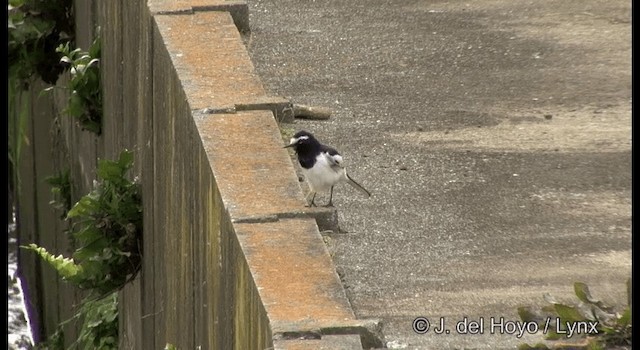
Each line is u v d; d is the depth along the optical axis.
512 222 12.25
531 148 13.80
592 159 13.48
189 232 13.36
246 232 10.89
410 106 14.94
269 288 10.01
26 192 34.69
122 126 19.11
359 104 14.97
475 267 11.41
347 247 11.73
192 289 13.21
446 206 12.58
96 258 17.67
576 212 12.41
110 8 20.00
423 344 10.10
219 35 15.16
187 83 13.73
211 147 12.34
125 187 17.72
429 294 10.94
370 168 13.38
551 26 17.17
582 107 14.77
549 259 11.52
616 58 16.03
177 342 14.43
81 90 21.75
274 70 15.99
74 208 17.70
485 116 14.66
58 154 28.47
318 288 10.03
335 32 17.17
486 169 13.34
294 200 11.49
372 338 9.48
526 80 15.60
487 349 10.00
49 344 26.39
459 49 16.58
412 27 17.33
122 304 19.92
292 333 9.37
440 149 13.82
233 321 10.97
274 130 12.75
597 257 11.52
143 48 16.67
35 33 24.86
